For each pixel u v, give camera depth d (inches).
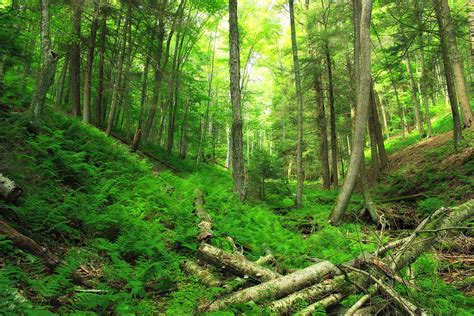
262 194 556.7
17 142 279.0
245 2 1008.2
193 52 1069.1
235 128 437.1
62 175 275.7
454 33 586.6
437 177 482.9
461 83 618.2
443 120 952.3
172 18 651.5
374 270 166.4
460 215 216.5
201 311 136.6
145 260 184.5
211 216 305.4
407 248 184.7
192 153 1273.4
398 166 708.0
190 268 190.9
